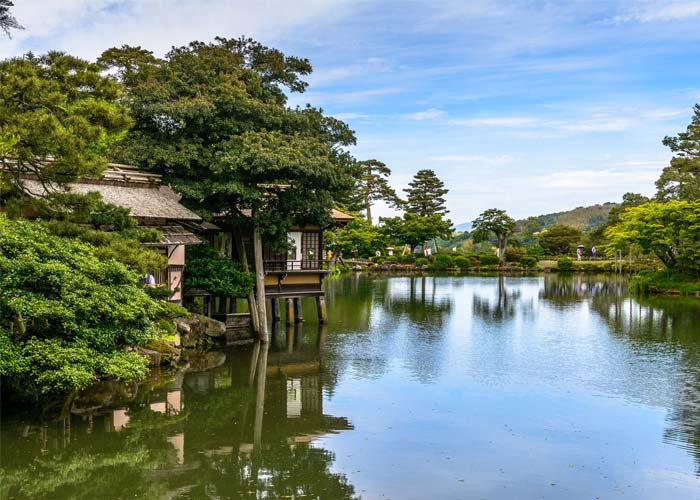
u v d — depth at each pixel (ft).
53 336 47.39
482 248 408.67
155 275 81.92
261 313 91.35
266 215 90.58
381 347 86.38
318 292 106.32
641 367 73.20
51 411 54.19
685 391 62.39
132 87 95.40
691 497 38.50
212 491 38.99
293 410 55.93
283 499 37.83
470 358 78.48
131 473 41.52
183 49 101.86
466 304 141.59
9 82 48.96
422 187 339.98
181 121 88.17
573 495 38.60
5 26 42.29
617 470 42.47
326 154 92.73
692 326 106.63
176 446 46.65
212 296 97.55
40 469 41.88
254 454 45.21
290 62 107.55
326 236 247.50
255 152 84.17
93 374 46.70
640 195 309.42
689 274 176.65
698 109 226.38
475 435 49.21
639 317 118.93
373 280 222.28
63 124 51.96
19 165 56.70
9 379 50.96
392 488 39.45
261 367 73.46
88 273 49.03
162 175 90.38
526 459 44.34
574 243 336.90
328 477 41.14
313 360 77.46
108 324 49.24
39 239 48.65
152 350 70.54
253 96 99.04
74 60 55.42
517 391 62.49
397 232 304.30
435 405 57.57
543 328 104.32
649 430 50.55
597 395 60.90
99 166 53.06
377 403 58.34
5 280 44.45
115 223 59.21
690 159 222.89
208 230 97.55
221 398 59.77
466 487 39.58
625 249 260.62
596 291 180.24
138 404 57.31
